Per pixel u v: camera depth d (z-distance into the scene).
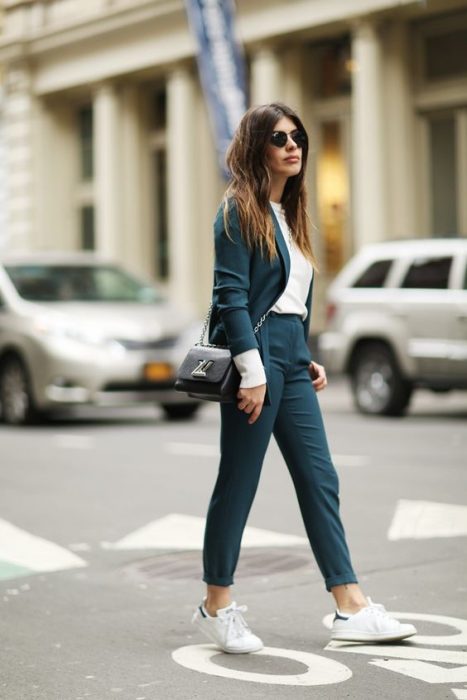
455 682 6.50
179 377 7.09
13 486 14.20
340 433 19.22
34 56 44.28
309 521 7.30
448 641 7.32
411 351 21.52
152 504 12.77
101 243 42.09
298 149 7.16
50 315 21.20
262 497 13.00
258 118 7.09
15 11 44.72
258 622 7.93
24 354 21.30
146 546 10.67
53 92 44.12
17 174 45.66
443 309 21.05
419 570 9.36
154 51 38.91
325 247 35.31
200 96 39.03
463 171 31.69
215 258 7.07
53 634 7.81
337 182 35.00
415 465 15.20
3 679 6.81
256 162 7.07
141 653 7.29
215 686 6.53
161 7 38.09
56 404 20.91
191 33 37.47
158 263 41.78
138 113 41.66
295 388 7.26
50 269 22.72
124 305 22.12
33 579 9.49
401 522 11.32
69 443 18.56
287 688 6.46
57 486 14.13
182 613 8.31
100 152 41.81
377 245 22.62
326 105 35.19
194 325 21.80
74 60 42.41
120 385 20.83
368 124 32.03
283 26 34.00
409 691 6.35
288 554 10.14
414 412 23.44
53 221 45.19
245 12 35.09
